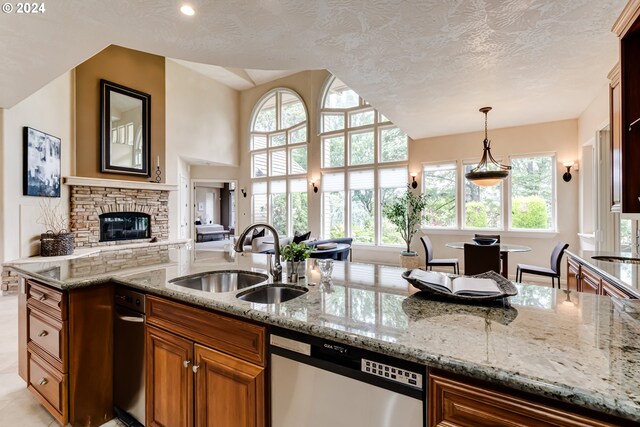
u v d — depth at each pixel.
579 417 0.67
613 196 2.32
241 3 1.96
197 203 14.14
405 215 6.14
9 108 4.39
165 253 2.87
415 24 2.22
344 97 7.46
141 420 1.73
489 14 2.12
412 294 1.44
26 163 4.69
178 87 7.68
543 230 5.19
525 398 0.73
